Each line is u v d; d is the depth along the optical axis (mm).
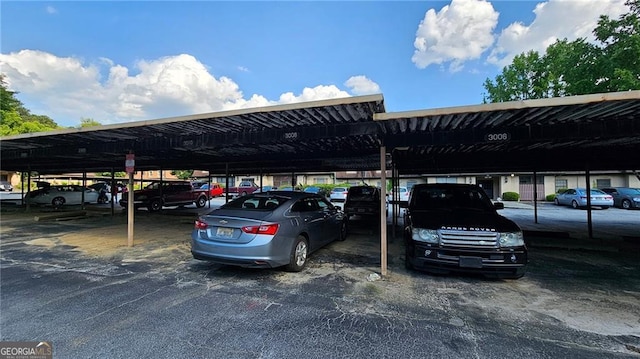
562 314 3320
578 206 16812
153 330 2898
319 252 6285
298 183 35750
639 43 13195
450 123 4258
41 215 12039
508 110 3484
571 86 16297
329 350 2568
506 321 3143
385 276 4629
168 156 9562
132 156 6855
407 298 3756
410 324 3055
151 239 7684
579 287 4191
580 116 3830
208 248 4434
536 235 8078
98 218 12172
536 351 2576
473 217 4723
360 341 2715
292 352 2533
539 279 4539
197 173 43188
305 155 9133
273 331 2895
